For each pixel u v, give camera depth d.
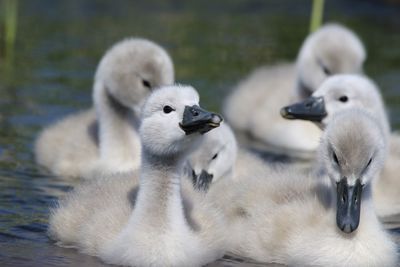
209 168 14.90
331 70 19.86
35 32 26.00
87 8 29.31
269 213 13.15
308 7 30.62
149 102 12.42
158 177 12.30
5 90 21.11
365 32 27.36
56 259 12.57
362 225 12.57
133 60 17.08
